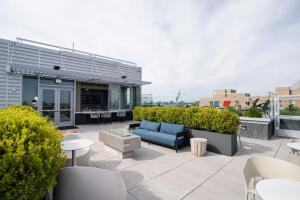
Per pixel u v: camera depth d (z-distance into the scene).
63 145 3.41
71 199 1.83
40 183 1.43
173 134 5.80
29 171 1.35
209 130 5.54
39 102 9.46
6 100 8.39
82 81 11.53
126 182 3.32
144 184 3.26
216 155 4.98
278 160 2.48
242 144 6.39
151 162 4.38
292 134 7.69
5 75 8.42
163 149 5.53
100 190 1.88
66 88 10.66
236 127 5.17
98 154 4.96
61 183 1.83
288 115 7.93
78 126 10.29
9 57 8.62
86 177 1.89
